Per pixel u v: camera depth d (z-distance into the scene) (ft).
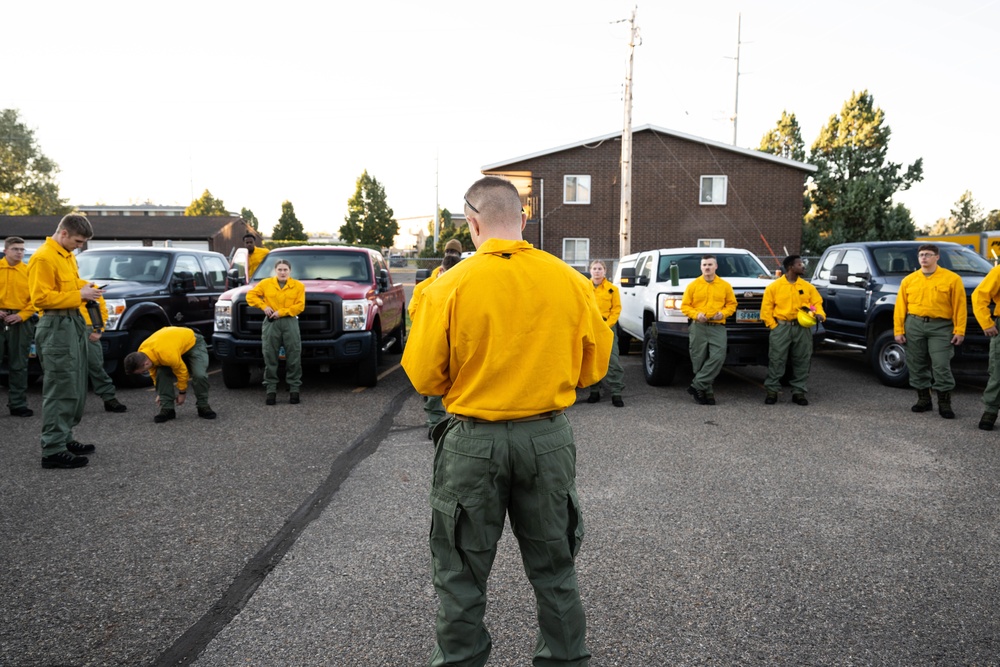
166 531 12.44
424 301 6.67
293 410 22.98
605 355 7.33
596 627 9.16
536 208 92.32
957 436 19.16
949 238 59.57
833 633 8.98
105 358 26.17
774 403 23.94
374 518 13.08
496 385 6.55
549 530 6.75
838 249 32.63
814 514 13.20
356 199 204.13
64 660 8.43
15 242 21.40
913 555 11.34
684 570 10.84
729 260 31.14
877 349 27.91
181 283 30.66
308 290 26.81
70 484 15.06
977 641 8.77
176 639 8.89
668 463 16.65
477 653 6.81
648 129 91.09
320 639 8.89
